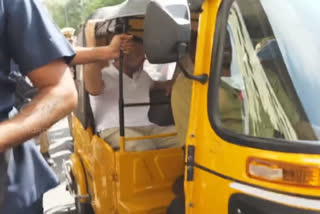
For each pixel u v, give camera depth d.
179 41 1.61
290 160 1.39
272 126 1.52
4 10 1.24
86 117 3.39
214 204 1.60
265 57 1.63
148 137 2.90
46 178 1.46
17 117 1.24
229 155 1.54
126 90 3.30
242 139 1.51
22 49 1.26
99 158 3.14
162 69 3.39
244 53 1.67
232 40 1.68
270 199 1.41
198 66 1.73
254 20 1.68
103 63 3.28
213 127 1.61
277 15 1.67
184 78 2.32
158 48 1.62
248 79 1.64
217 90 1.64
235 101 1.63
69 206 4.72
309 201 1.36
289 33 1.63
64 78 1.32
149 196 2.79
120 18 2.85
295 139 1.46
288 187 1.39
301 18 1.64
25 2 1.27
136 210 2.62
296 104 1.53
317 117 1.48
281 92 1.57
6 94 1.30
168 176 2.87
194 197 1.71
